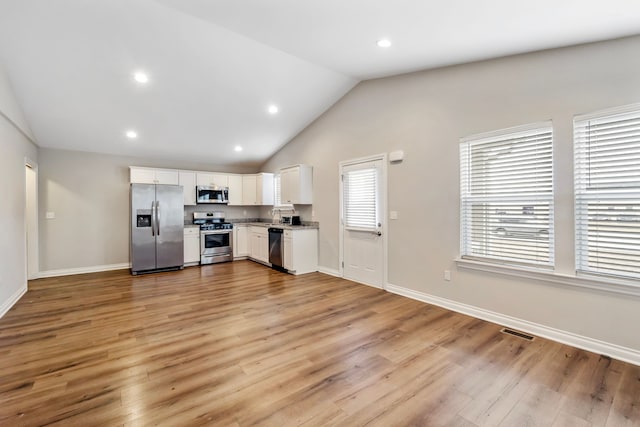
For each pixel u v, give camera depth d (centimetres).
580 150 250
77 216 535
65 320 315
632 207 227
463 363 227
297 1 226
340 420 168
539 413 173
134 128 486
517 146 288
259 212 751
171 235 565
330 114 508
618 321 231
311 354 242
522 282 283
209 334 280
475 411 175
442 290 350
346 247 485
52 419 167
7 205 351
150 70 358
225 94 429
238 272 545
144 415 171
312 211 557
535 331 274
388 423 165
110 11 271
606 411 174
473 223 323
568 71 253
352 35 275
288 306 357
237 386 199
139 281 479
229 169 709
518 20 214
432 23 235
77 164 536
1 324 304
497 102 298
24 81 349
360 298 385
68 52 315
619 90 229
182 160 644
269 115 506
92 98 396
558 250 260
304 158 574
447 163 342
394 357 237
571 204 253
